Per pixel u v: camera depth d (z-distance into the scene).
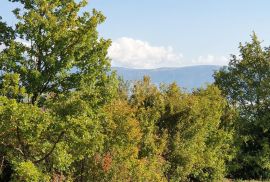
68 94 18.27
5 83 16.14
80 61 18.66
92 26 18.44
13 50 17.75
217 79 40.59
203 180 30.89
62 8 18.91
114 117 19.59
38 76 17.59
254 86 38.94
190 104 26.67
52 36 18.03
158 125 25.94
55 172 19.16
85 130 16.28
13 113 14.52
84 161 19.38
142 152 22.30
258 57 39.16
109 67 19.17
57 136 16.78
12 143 16.88
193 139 26.67
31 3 18.50
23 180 16.53
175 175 25.83
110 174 19.12
